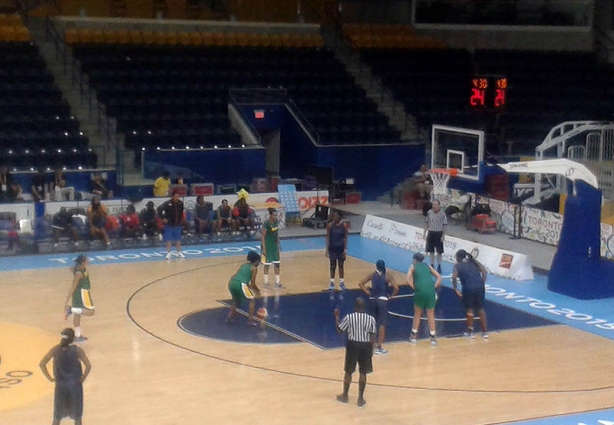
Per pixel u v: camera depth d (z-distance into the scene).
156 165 28.66
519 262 22.03
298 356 15.80
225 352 15.95
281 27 37.22
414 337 16.75
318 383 14.45
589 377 15.05
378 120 33.62
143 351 15.92
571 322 18.44
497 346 16.69
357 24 38.31
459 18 38.28
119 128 30.20
